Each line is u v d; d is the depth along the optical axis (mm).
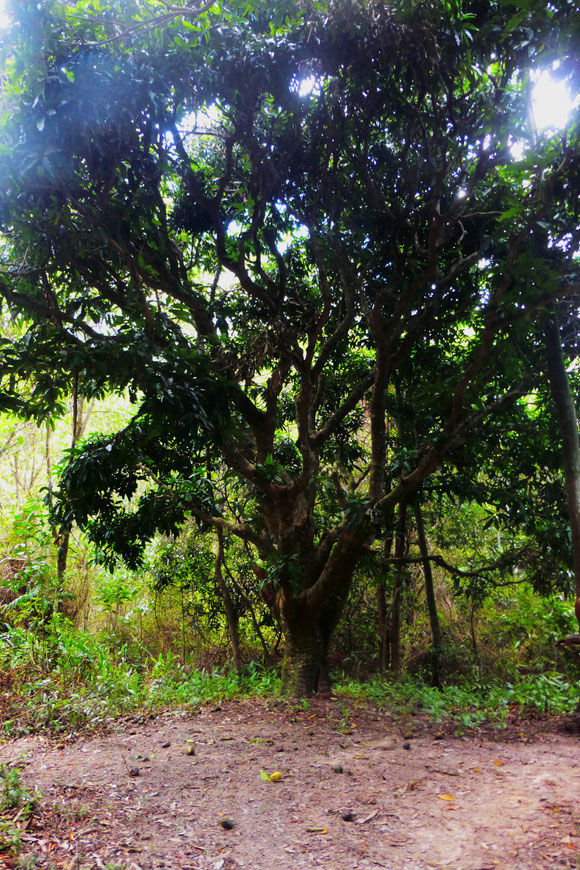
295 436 11914
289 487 7949
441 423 7922
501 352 6566
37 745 5887
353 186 6926
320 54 5242
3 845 3447
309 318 7691
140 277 6414
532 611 11336
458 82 5969
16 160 4977
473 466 8508
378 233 7184
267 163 6355
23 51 4762
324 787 4547
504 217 5242
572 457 6852
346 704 7309
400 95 5758
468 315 7980
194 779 4809
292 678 7852
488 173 6543
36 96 4746
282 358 8094
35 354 5438
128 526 8156
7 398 5465
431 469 6766
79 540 11477
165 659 11148
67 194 5359
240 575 10875
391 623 9695
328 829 3791
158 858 3432
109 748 5754
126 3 5148
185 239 8109
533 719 6598
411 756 5234
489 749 5422
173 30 5188
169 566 10672
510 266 5559
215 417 5742
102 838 3676
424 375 8594
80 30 5000
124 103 5070
